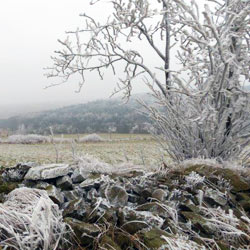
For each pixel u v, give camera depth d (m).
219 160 4.38
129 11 4.27
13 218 2.51
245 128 4.40
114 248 2.35
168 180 3.63
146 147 18.09
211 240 2.54
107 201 3.07
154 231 2.54
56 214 2.77
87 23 4.66
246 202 3.27
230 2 3.98
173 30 4.71
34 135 28.14
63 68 4.93
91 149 19.02
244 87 4.20
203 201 3.18
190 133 4.44
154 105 4.56
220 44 3.46
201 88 4.34
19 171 3.81
